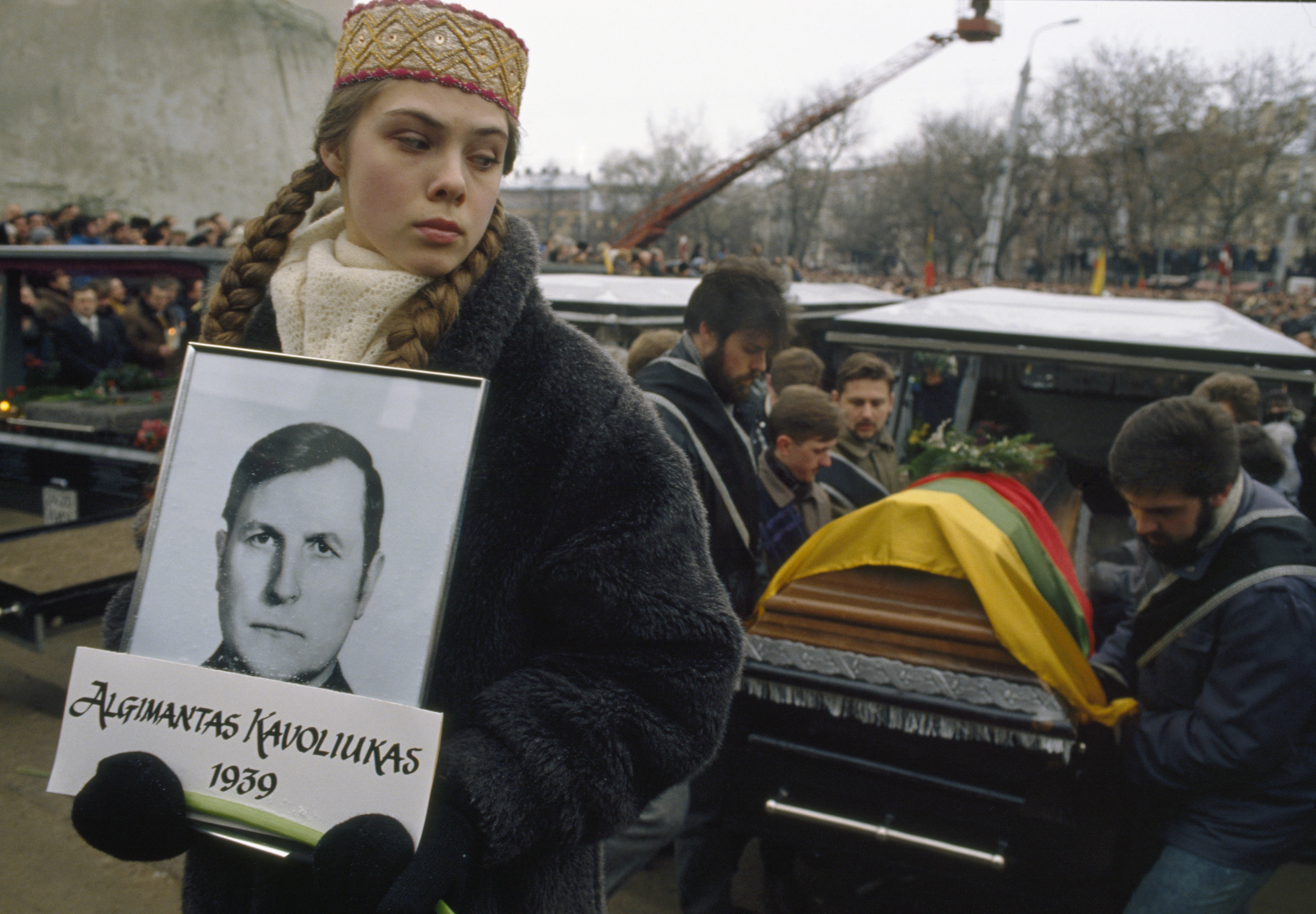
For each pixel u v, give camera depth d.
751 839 2.36
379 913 0.76
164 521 0.94
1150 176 36.69
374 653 0.89
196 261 5.34
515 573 0.98
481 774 0.87
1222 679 1.75
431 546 0.90
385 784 0.83
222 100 10.54
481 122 0.94
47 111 10.75
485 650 0.98
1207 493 1.76
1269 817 1.77
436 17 0.92
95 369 5.34
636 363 3.03
